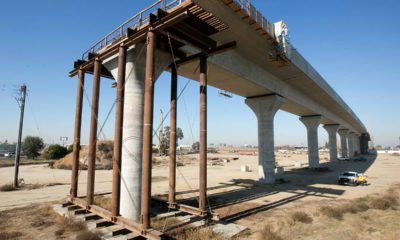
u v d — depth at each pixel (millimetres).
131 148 15828
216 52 16234
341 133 106438
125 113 16078
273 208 19156
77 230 13164
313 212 17844
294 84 37969
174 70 18594
